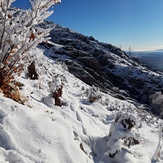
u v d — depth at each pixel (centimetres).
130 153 462
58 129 341
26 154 254
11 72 360
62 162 281
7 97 365
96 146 447
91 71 3962
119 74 5728
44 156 264
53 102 512
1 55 335
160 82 5256
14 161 234
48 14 323
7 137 260
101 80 4038
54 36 6241
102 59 5966
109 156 430
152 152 593
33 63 692
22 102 386
